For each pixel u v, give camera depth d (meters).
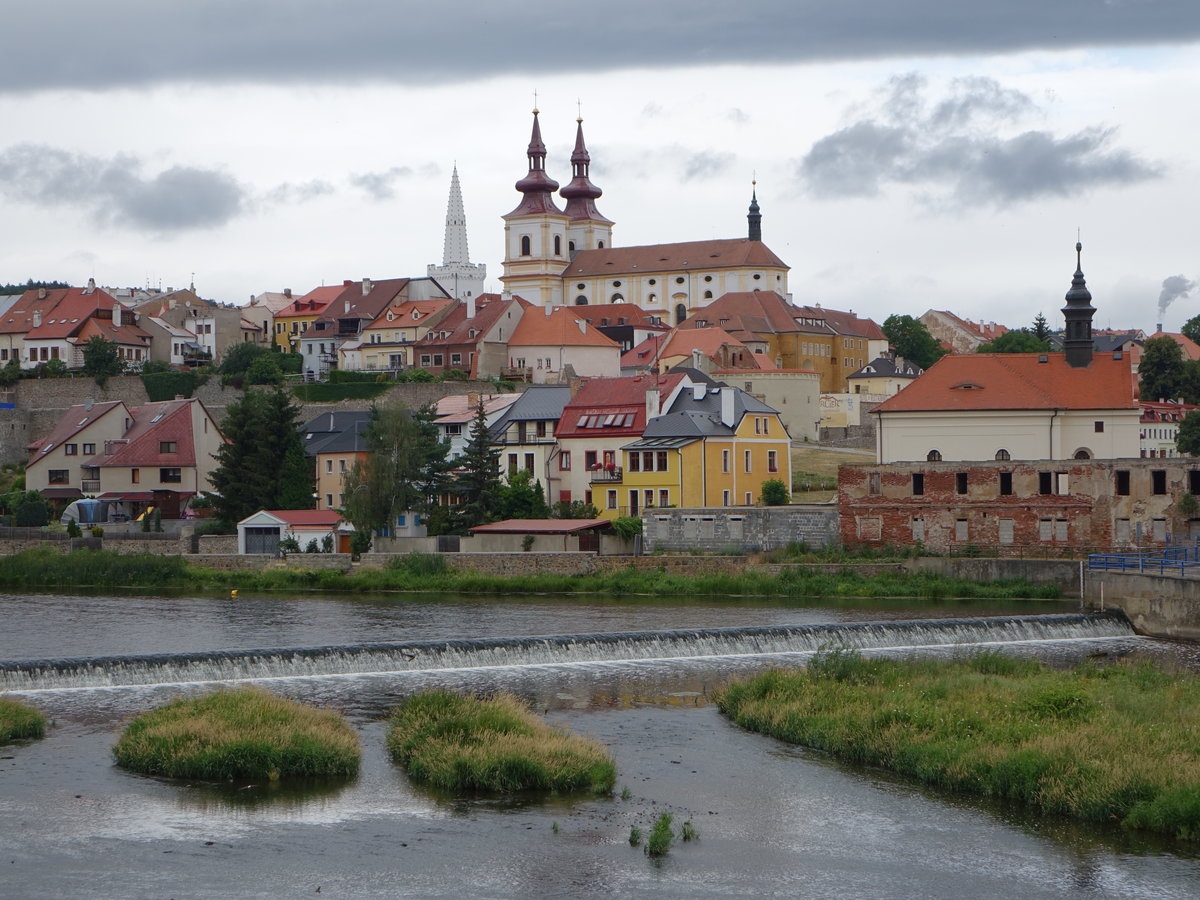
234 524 178.62
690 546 153.00
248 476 178.88
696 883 60.84
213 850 63.72
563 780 72.00
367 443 170.88
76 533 177.75
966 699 83.25
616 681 97.75
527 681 97.69
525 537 158.88
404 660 101.94
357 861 62.66
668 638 107.50
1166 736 74.25
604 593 144.12
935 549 144.12
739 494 170.12
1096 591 124.56
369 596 146.25
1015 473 141.75
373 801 69.88
